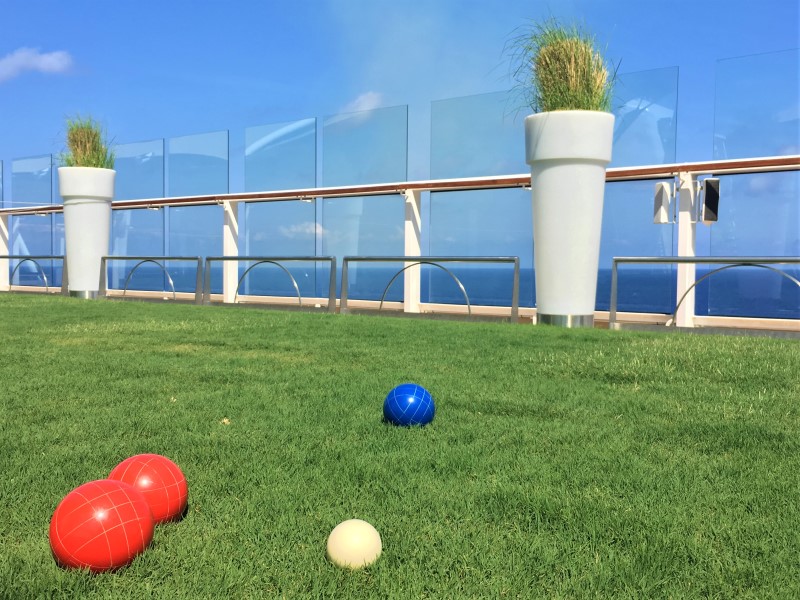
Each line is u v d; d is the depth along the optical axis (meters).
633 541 1.88
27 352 5.51
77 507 1.68
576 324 7.48
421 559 1.76
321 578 1.65
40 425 3.18
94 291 12.68
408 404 3.16
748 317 7.78
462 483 2.35
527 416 3.40
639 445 2.84
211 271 12.48
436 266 9.95
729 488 2.31
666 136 8.27
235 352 5.57
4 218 15.94
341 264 10.96
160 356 5.34
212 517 2.04
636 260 7.77
